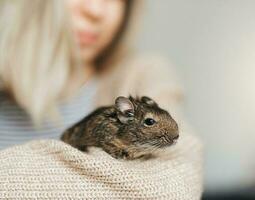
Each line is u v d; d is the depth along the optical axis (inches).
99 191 13.3
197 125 34.3
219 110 34.6
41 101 19.7
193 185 14.3
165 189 13.4
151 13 33.7
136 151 15.1
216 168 34.3
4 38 20.1
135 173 13.4
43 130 20.0
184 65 34.2
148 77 22.9
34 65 20.0
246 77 34.6
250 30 34.6
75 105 21.5
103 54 23.9
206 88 34.4
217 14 34.1
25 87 19.7
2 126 19.8
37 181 13.5
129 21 24.1
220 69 34.4
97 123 15.2
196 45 34.2
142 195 13.2
